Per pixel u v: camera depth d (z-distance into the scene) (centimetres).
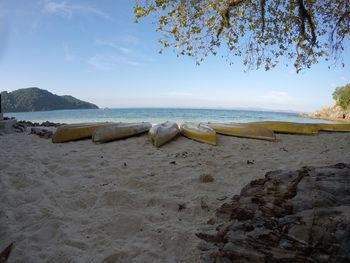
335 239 196
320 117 5066
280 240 208
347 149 579
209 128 720
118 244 251
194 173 419
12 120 889
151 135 645
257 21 653
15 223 290
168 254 236
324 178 278
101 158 510
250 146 610
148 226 275
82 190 364
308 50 669
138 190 359
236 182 382
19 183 390
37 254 240
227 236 229
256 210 254
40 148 598
